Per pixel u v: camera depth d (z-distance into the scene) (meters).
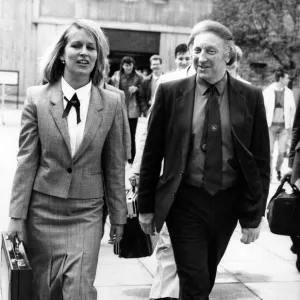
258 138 3.97
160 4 34.78
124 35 34.75
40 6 33.62
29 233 3.89
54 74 3.91
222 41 3.86
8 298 3.49
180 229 3.89
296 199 5.36
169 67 35.19
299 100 5.53
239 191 3.95
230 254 6.81
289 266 6.42
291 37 29.61
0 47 33.47
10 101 33.06
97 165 3.89
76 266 3.68
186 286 3.81
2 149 14.77
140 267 6.22
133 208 4.74
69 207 3.81
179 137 3.88
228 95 3.90
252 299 5.39
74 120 3.82
